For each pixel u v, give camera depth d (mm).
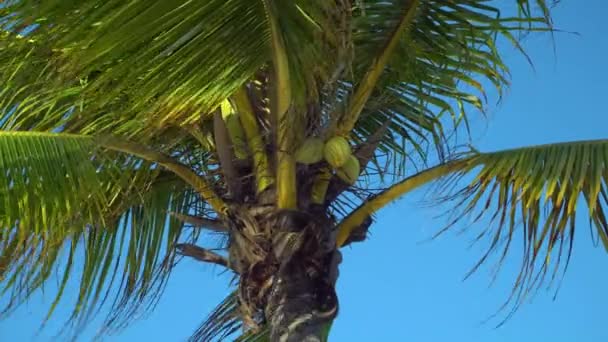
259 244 5988
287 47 5457
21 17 4871
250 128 6191
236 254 6145
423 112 6973
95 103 5387
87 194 5797
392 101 6945
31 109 6184
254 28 5297
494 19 6484
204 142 6516
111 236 6750
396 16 6449
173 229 6984
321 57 5438
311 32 5332
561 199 5902
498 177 6199
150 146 6328
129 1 4836
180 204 7059
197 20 5070
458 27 6570
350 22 5359
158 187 7004
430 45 6621
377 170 6969
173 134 6441
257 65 5441
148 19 4926
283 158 5938
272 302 5891
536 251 5996
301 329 5797
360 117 7086
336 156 5941
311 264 5949
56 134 5828
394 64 6574
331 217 6156
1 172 5594
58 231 6203
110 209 6633
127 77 5152
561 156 6105
